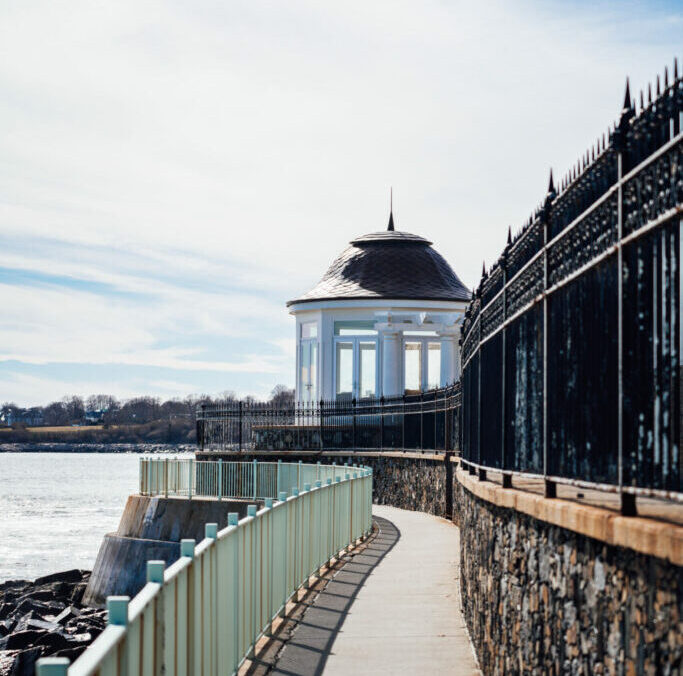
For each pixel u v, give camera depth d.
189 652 7.05
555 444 6.92
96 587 29.31
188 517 27.98
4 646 21.16
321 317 42.28
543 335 7.33
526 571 7.44
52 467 177.88
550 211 7.27
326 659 10.20
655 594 4.52
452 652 10.55
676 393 4.64
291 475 25.69
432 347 41.47
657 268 4.88
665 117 4.84
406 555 18.55
